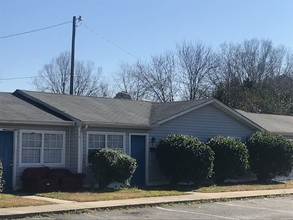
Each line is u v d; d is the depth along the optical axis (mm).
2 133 19016
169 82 57000
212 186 22812
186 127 24859
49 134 20359
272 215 14344
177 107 25453
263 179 26703
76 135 20797
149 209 15305
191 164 22078
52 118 20406
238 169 24391
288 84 55375
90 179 21000
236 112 26766
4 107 20422
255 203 17531
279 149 26094
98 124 20984
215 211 15102
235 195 19250
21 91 23188
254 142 26438
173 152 22453
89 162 21047
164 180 23703
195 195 18828
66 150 20859
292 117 36562
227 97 47969
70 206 14766
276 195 20203
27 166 19625
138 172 22797
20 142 19438
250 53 58188
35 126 19906
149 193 18828
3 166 18953
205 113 25766
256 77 56969
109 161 20203
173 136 23000
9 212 13289
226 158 24125
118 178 20375
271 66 57844
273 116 34750
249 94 47219
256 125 28047
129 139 22609
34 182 18891
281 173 26312
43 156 20109
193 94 56562
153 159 23438
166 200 16844
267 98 47469
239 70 57500
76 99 24453
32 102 22625
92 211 14453
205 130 25656
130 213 14328
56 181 19375
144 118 23891
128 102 26922
